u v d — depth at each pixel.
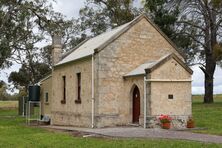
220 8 44.56
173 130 23.11
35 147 17.31
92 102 26.56
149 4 45.22
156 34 28.39
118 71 27.03
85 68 28.05
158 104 24.67
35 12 52.53
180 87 25.30
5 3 48.72
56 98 33.69
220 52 40.91
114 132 21.83
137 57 27.64
